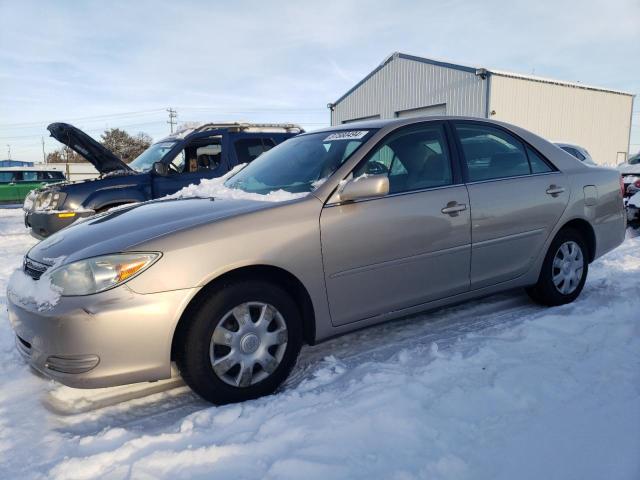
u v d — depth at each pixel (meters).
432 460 2.15
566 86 26.33
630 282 4.64
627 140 31.41
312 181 3.27
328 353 3.38
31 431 2.55
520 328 3.57
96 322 2.43
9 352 3.53
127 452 2.29
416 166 3.47
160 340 2.52
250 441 2.33
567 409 2.52
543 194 3.93
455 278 3.52
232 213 2.86
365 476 2.07
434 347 3.25
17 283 2.84
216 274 2.63
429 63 25.19
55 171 24.30
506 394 2.66
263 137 8.36
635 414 2.46
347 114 30.92
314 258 2.93
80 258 2.57
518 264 3.84
